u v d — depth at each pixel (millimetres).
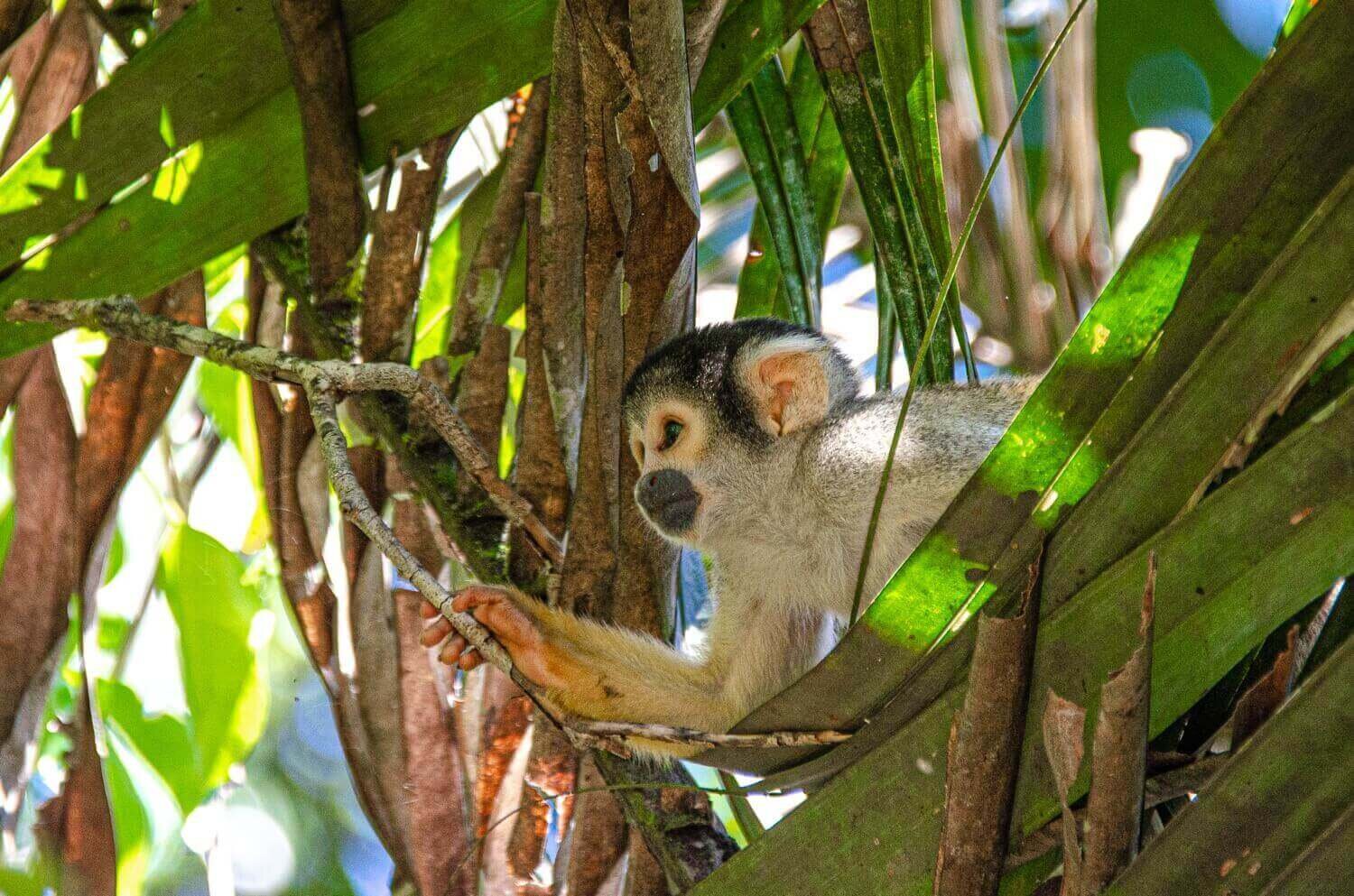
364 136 4309
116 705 5336
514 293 4867
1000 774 2762
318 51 4156
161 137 4285
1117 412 2738
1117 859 2633
